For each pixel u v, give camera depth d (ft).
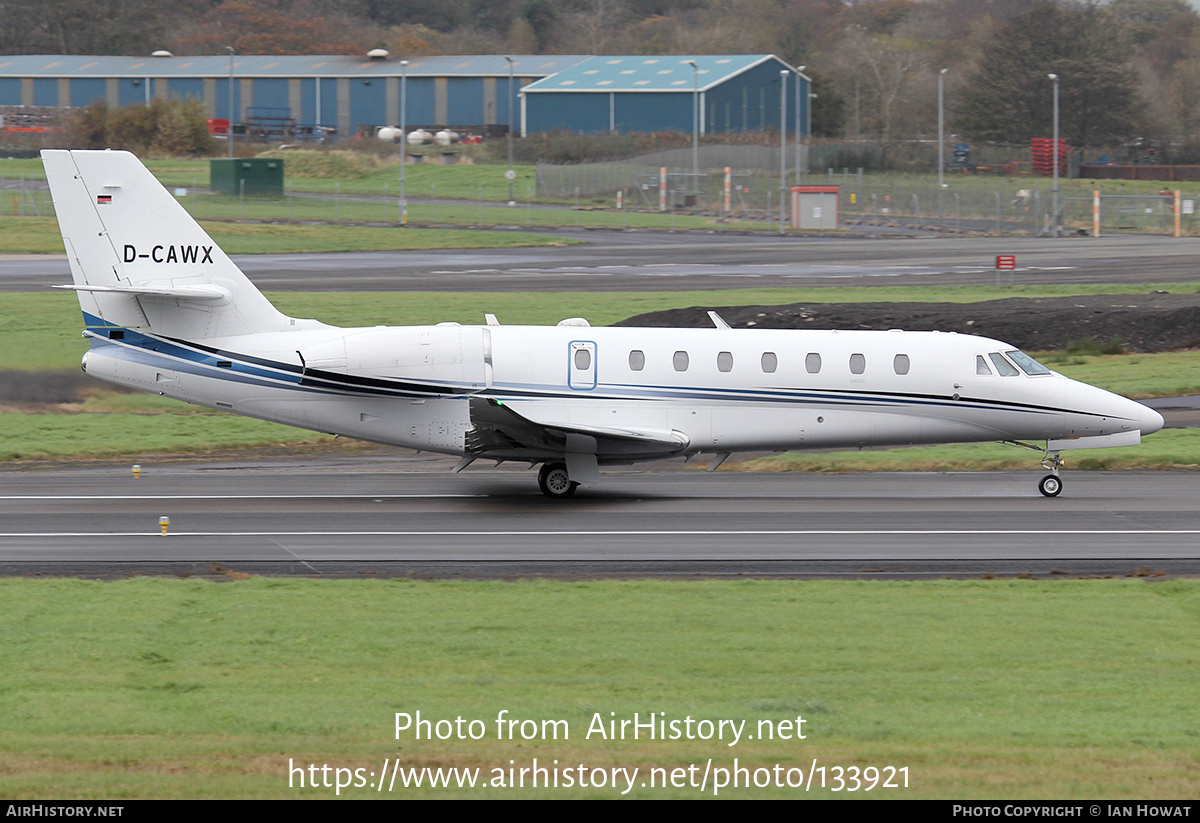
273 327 323.98
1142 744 148.46
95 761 141.28
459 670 181.27
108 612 208.23
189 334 319.88
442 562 252.62
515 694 169.07
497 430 305.53
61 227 315.78
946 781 135.95
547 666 183.21
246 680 175.01
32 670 178.60
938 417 325.42
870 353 325.42
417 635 197.67
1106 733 152.76
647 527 286.05
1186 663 186.80
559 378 318.65
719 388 320.50
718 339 324.60
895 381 323.98
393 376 317.22
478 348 318.86
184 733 151.94
